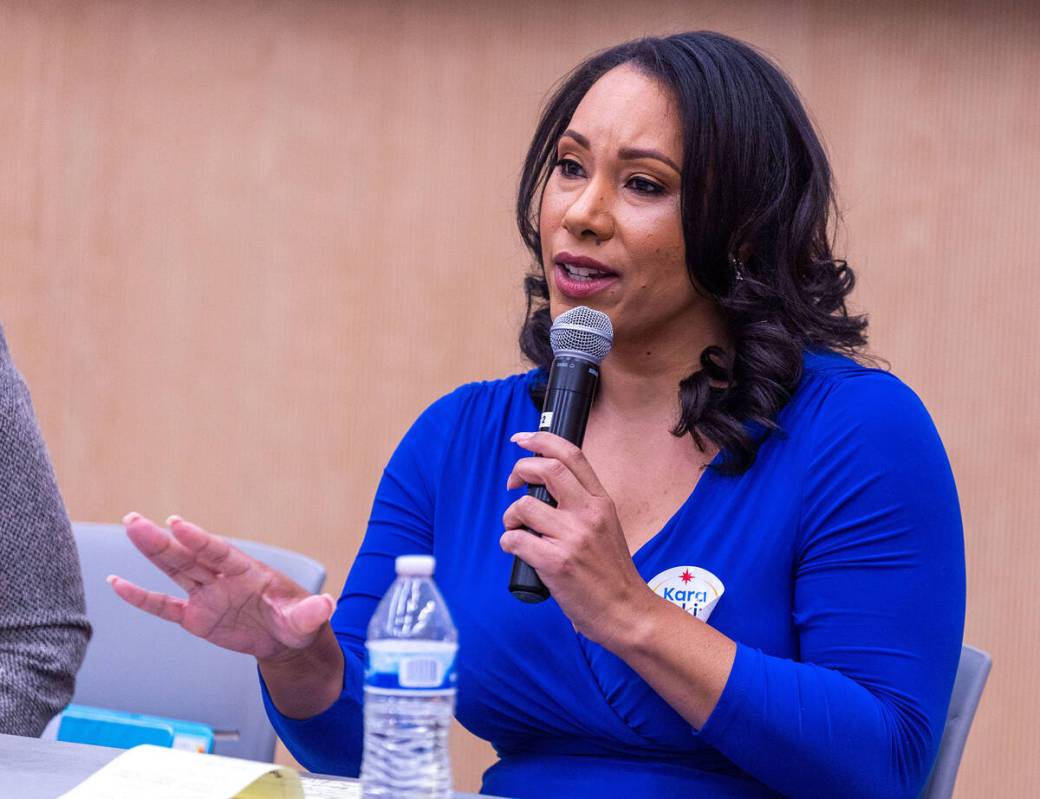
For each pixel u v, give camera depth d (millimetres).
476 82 13734
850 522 6148
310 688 5961
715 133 6395
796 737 5555
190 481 14180
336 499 13992
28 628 6512
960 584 6199
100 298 14297
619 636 5434
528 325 7398
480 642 6469
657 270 6434
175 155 14180
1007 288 13000
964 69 12977
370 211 13922
